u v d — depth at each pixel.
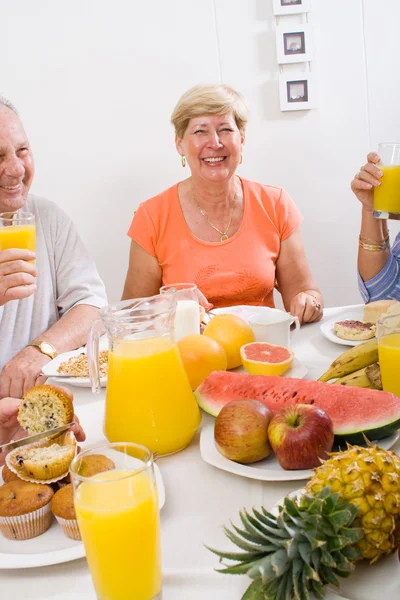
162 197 2.21
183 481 0.91
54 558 0.73
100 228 3.08
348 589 0.65
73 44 2.88
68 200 3.05
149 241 2.19
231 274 2.11
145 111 2.95
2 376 1.51
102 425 1.10
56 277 1.99
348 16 2.82
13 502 0.79
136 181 3.02
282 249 2.20
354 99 2.91
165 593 0.68
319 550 0.61
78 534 0.78
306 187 3.02
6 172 1.73
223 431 0.89
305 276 2.21
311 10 2.80
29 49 2.89
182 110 2.06
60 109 2.95
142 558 0.65
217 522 0.80
